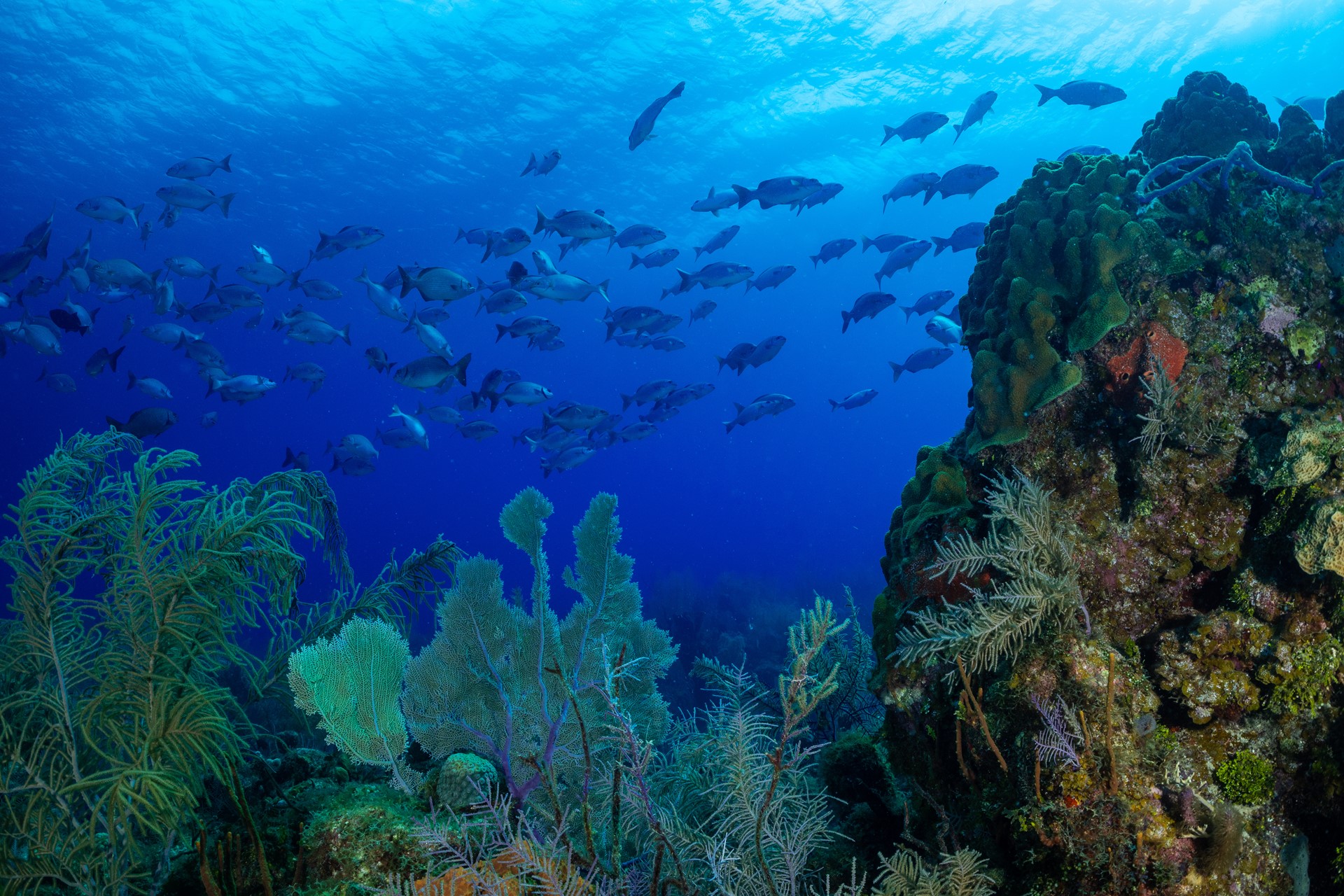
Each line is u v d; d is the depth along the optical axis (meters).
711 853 2.53
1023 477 2.78
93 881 2.95
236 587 3.47
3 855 2.95
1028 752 2.30
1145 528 2.80
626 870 2.81
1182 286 2.95
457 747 3.84
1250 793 2.27
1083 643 2.43
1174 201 3.17
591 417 10.12
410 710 3.87
